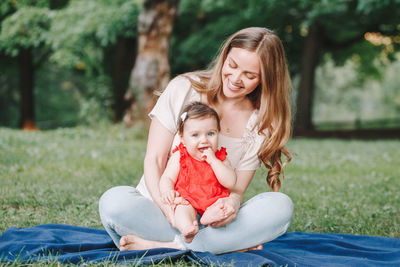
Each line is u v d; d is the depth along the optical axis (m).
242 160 2.95
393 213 4.66
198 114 2.69
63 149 8.86
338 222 4.21
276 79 2.79
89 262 2.61
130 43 18.33
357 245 3.28
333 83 37.81
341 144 13.12
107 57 19.38
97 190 5.20
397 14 16.06
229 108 2.92
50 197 4.65
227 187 2.73
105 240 3.24
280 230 2.76
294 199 5.22
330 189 5.90
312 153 10.14
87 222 3.94
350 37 20.16
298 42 20.17
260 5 16.00
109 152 8.72
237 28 17.17
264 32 2.73
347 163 8.61
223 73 2.75
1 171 6.10
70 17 14.97
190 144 2.72
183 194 2.67
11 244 2.89
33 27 16.02
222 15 18.47
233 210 2.59
